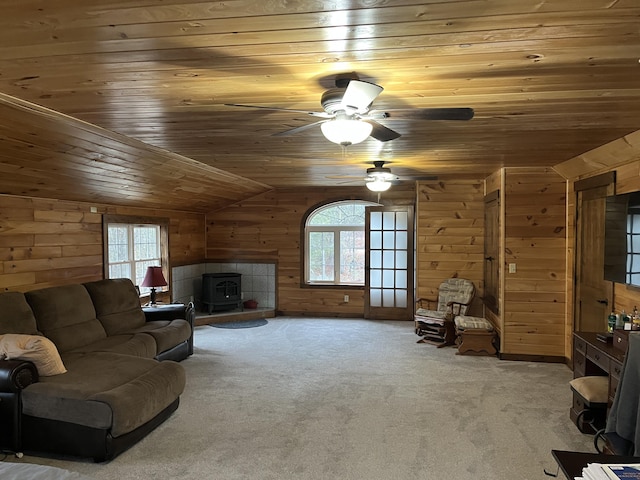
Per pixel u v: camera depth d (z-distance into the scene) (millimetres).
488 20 1661
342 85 2320
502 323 5223
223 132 3500
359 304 7562
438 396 4004
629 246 3383
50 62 2076
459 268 6527
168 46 1906
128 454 2938
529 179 5168
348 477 2670
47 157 3613
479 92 2516
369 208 7391
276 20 1664
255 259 7859
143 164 4477
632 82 2340
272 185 7238
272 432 3262
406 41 1854
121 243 5953
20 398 2885
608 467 1496
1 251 4066
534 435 3232
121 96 2604
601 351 3107
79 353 3855
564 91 2488
